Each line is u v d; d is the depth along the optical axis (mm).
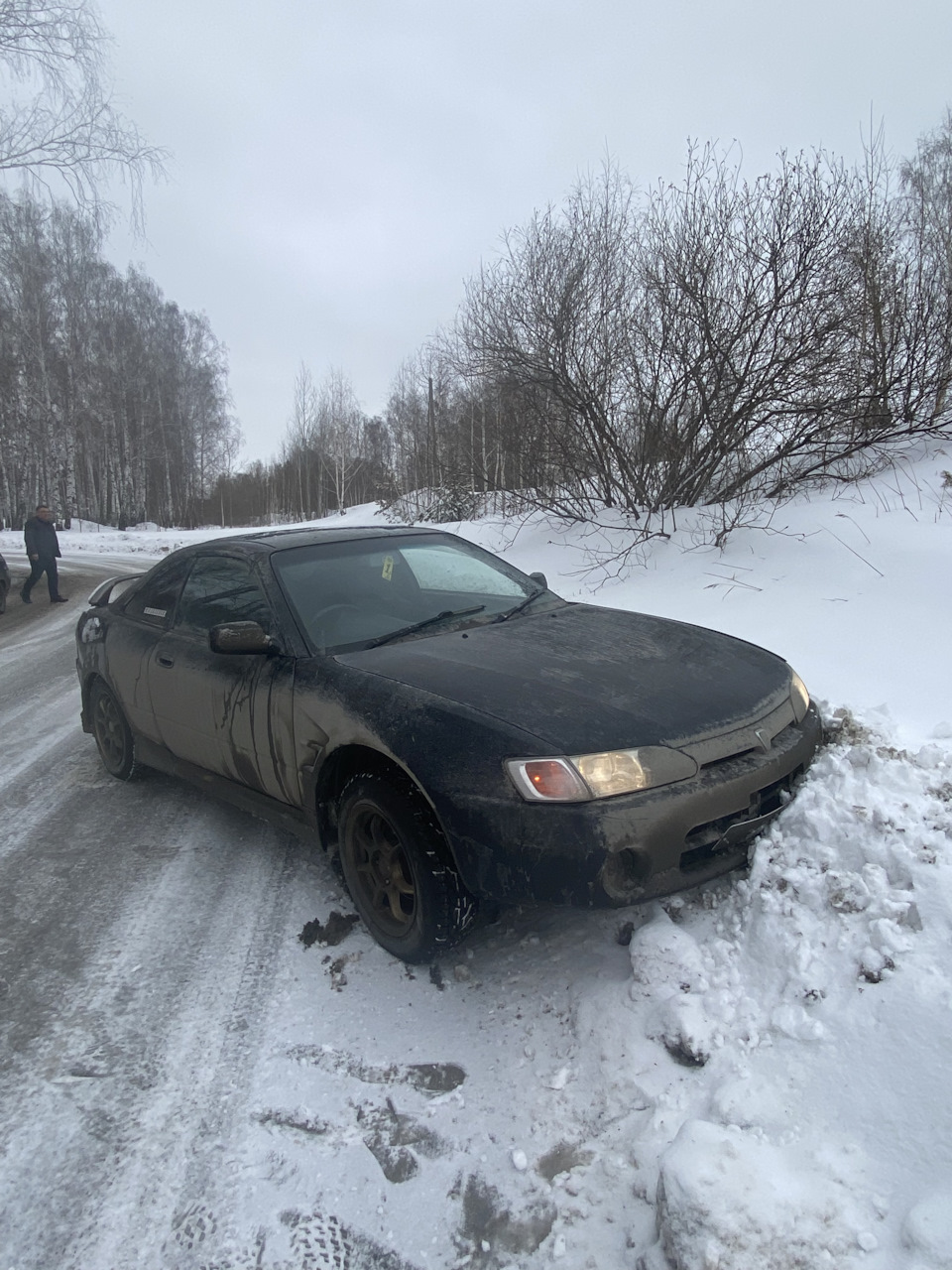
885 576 6688
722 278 9133
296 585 3555
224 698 3477
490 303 11430
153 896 3436
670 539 9289
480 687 2771
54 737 5852
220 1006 2691
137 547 27156
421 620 3586
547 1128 2098
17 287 33812
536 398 10828
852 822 2699
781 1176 1765
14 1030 2615
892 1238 1624
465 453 14195
